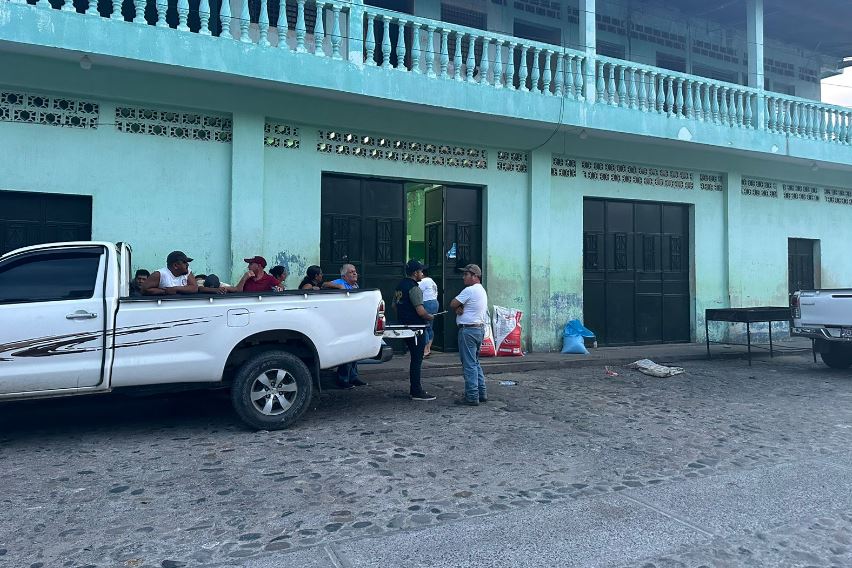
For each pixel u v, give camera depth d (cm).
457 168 1127
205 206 924
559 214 1223
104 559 339
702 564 341
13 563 333
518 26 1322
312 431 611
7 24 737
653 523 395
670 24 1515
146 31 807
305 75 901
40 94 830
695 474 494
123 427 625
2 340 521
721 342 1392
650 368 1005
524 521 396
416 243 1243
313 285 841
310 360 641
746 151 1325
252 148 939
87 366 543
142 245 884
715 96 1284
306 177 995
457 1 1235
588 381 933
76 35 770
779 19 1535
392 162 1067
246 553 347
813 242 1584
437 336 1169
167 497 432
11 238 832
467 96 1023
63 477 471
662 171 1341
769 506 427
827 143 1423
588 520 399
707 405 761
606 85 1240
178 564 334
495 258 1163
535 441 585
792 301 1072
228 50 853
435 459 524
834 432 632
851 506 429
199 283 864
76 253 561
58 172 839
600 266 1288
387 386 870
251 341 605
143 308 563
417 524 389
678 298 1381
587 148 1223
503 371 1019
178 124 909
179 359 573
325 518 398
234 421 651
